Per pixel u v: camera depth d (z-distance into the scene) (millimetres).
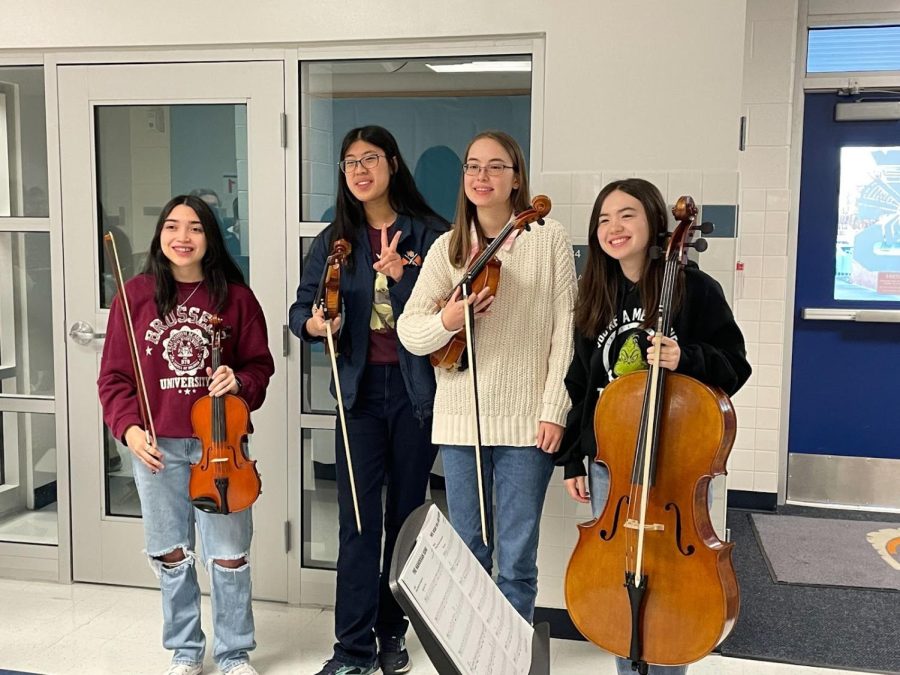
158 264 2521
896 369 4398
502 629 1205
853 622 3062
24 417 3383
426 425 2574
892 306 4371
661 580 1916
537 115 2871
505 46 2891
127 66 3152
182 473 2568
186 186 3182
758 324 4371
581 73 2789
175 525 2574
